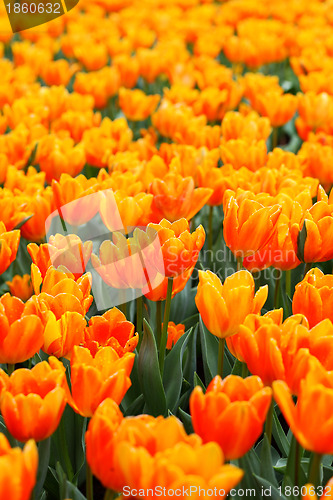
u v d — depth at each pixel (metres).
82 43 3.51
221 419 1.01
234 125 2.17
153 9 4.70
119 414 1.05
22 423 1.05
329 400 0.99
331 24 4.32
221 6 5.09
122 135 2.09
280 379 1.11
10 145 1.94
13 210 1.52
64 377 1.12
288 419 1.03
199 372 1.65
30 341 1.17
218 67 3.20
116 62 3.04
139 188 1.61
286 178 1.66
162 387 1.31
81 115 2.29
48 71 3.01
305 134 2.41
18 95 2.76
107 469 1.01
